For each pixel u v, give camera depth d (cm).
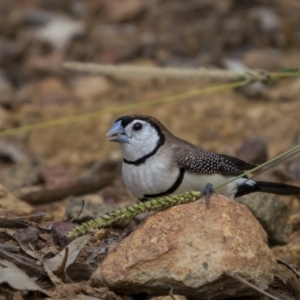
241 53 1777
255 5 1903
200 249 705
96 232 842
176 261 703
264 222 930
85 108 1642
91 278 723
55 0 2058
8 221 855
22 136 1570
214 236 712
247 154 1265
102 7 1998
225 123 1559
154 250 708
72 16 2016
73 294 709
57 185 1274
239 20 1838
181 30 1855
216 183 874
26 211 983
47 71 1816
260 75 972
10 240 812
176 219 725
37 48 1883
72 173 1392
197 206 736
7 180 1351
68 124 1583
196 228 718
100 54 1830
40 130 1581
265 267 714
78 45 1867
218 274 695
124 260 712
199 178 864
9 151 1501
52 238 838
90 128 1577
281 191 907
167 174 855
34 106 1689
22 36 1933
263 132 1510
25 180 1341
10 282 688
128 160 871
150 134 866
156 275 704
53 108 1669
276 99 1622
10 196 1019
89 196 1156
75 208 958
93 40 1881
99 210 958
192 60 1777
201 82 1705
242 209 739
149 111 1617
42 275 741
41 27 1953
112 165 1345
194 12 1908
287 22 1873
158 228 722
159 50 1827
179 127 1557
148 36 1872
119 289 721
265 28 1822
